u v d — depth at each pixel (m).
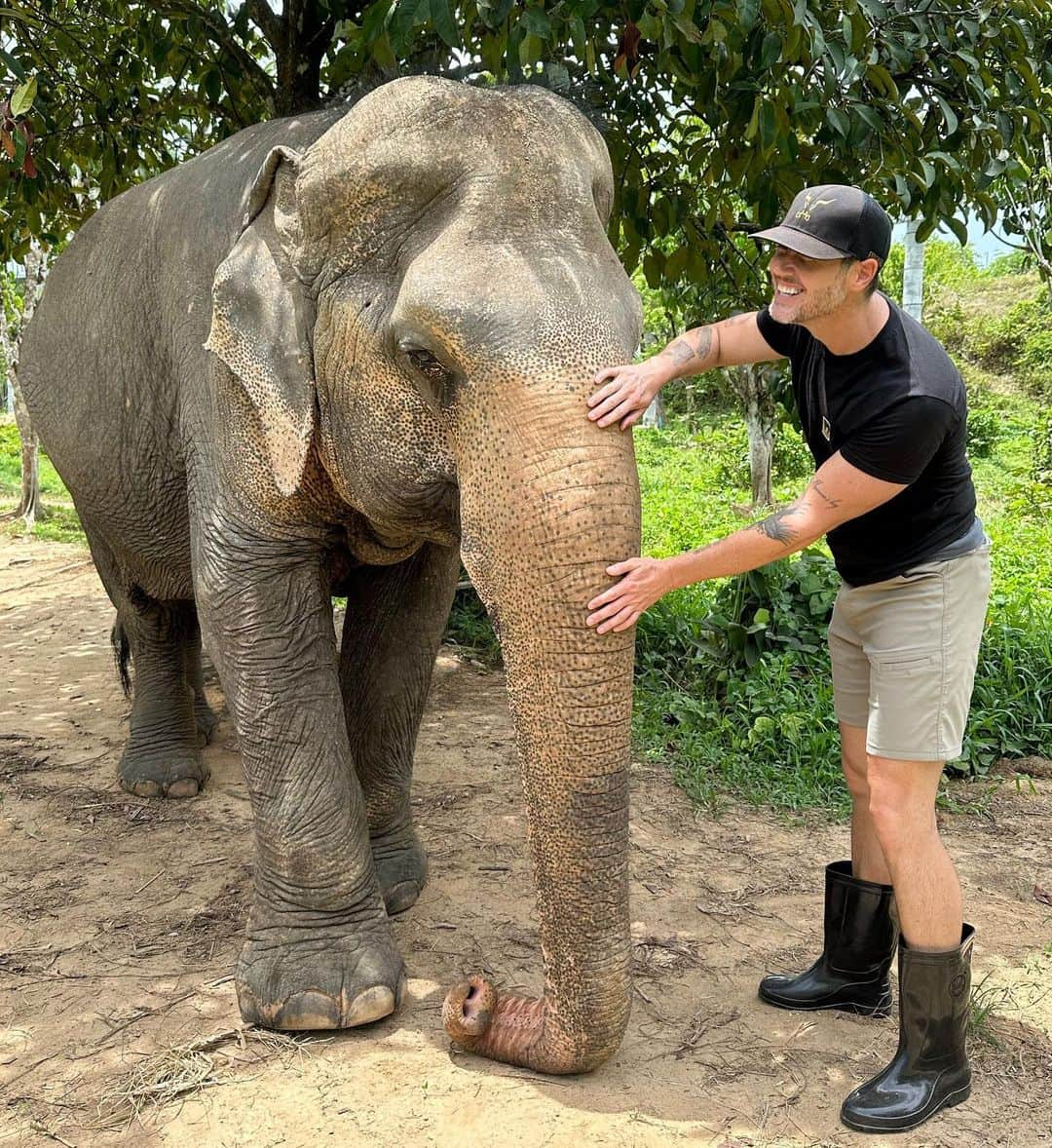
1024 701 5.04
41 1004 2.74
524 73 2.96
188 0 4.79
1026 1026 2.71
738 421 21.53
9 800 4.14
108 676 6.03
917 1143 2.25
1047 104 4.34
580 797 1.97
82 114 5.55
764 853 3.73
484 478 1.97
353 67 4.02
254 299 2.41
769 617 5.32
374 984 2.58
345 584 3.23
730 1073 2.47
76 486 3.93
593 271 2.06
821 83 3.87
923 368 2.17
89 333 3.71
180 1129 2.25
